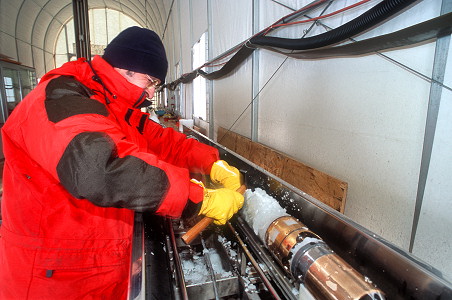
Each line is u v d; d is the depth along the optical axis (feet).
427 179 3.31
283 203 2.85
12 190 2.19
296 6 5.65
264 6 7.08
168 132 3.90
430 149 3.21
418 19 3.30
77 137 1.65
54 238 2.27
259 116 8.30
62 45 50.11
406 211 3.64
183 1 21.17
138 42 2.39
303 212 2.56
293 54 5.34
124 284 2.71
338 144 4.89
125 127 2.51
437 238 3.26
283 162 6.23
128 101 2.56
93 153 1.62
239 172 3.58
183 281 2.04
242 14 8.59
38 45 41.45
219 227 3.19
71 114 1.73
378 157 4.05
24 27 36.06
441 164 3.14
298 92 6.06
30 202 2.19
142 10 44.83
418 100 3.37
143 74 2.49
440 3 3.03
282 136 6.95
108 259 2.50
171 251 2.39
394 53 3.63
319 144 5.45
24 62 36.45
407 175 3.60
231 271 2.51
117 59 2.39
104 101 2.35
